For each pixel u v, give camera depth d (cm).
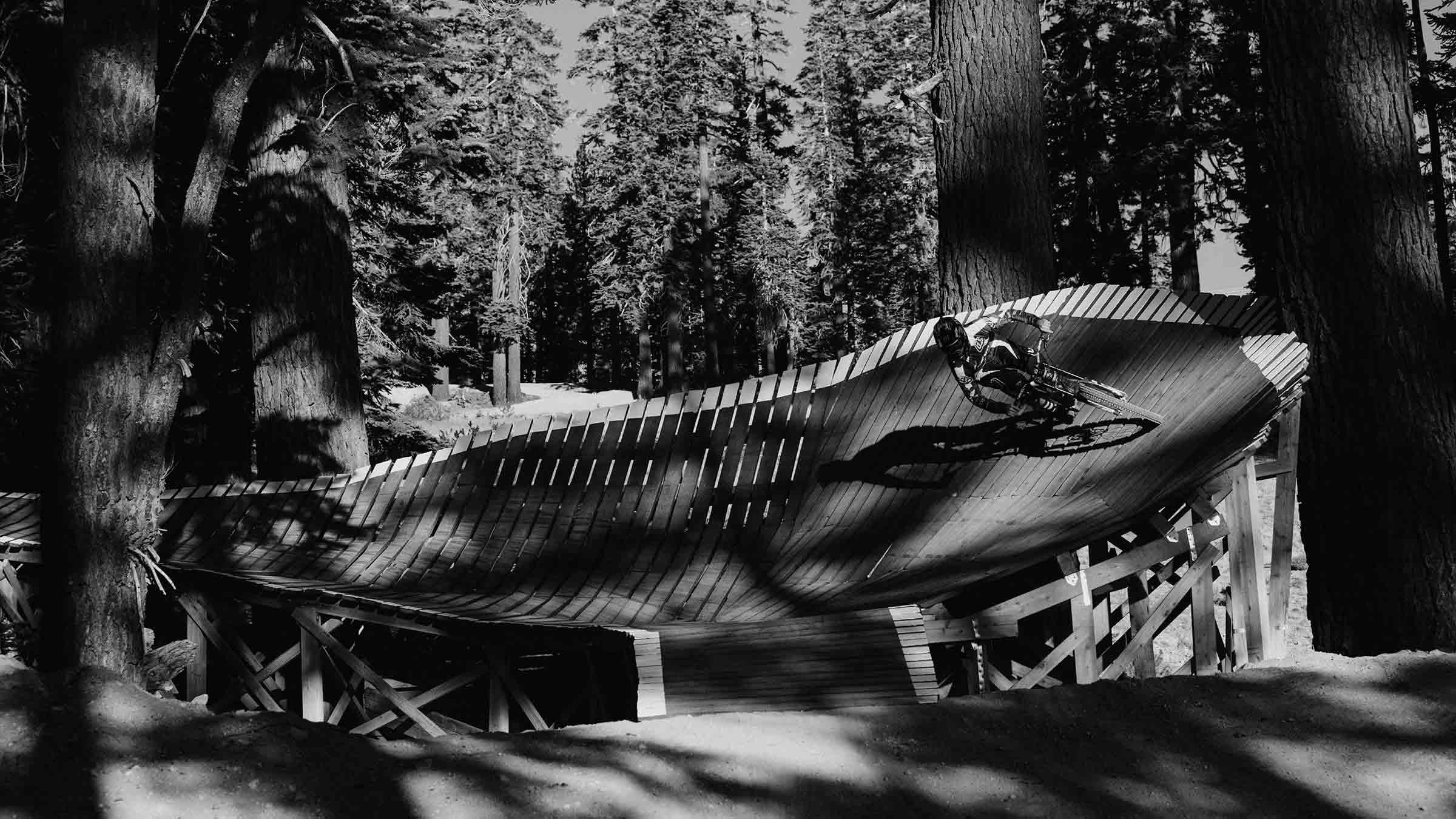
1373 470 856
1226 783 539
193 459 1542
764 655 658
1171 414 933
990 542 795
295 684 1012
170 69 1347
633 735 583
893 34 4219
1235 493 800
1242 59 2522
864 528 878
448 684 776
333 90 1211
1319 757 564
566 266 5234
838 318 4709
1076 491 855
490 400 4525
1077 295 1090
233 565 870
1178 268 2730
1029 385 862
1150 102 2820
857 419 1023
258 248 1235
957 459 948
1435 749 564
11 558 827
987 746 574
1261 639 788
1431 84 1988
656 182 4012
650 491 969
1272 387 855
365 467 1177
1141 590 823
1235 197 2578
